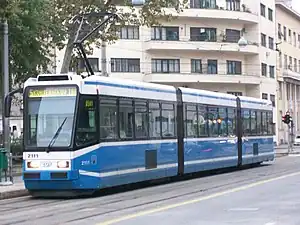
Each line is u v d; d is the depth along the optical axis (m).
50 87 17.25
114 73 59.22
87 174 16.88
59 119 16.97
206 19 63.91
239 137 28.00
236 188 18.58
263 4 70.06
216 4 64.62
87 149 16.94
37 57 29.70
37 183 16.95
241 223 11.29
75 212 13.73
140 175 19.38
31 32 27.70
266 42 70.25
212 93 25.52
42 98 17.28
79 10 31.98
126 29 60.34
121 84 18.67
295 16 82.06
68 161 16.59
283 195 16.16
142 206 14.55
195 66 63.78
